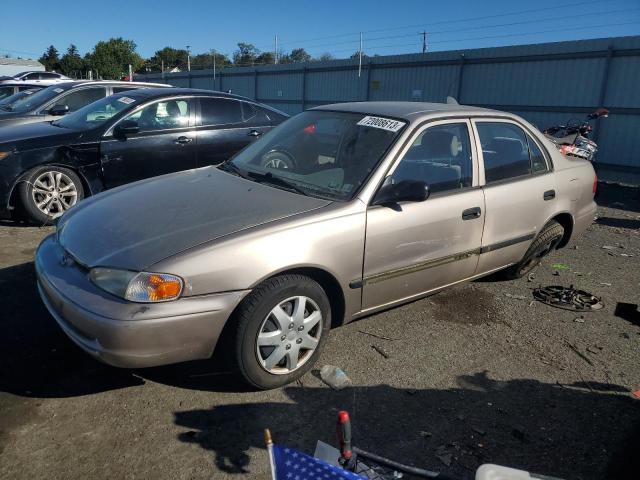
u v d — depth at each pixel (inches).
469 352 141.2
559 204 181.0
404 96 716.0
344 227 121.8
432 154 144.5
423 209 136.9
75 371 123.0
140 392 116.7
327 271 120.2
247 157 161.9
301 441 103.7
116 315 100.5
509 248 167.9
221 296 106.4
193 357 108.7
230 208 122.7
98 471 93.7
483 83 615.2
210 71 1149.7
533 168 174.6
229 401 115.1
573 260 225.8
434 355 138.5
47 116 336.5
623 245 255.1
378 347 140.7
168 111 261.4
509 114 173.2
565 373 133.5
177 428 105.7
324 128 156.3
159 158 256.1
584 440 108.3
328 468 65.9
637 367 138.2
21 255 196.7
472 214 149.4
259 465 97.0
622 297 185.9
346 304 127.9
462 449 103.8
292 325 117.3
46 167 230.4
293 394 118.7
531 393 124.1
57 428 104.0
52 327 142.0
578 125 454.0
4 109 370.6
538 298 179.0
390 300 138.5
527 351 143.5
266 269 110.2
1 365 123.5
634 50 481.4
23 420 105.7
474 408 117.2
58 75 1072.8
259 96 1011.3
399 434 107.3
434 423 111.3
